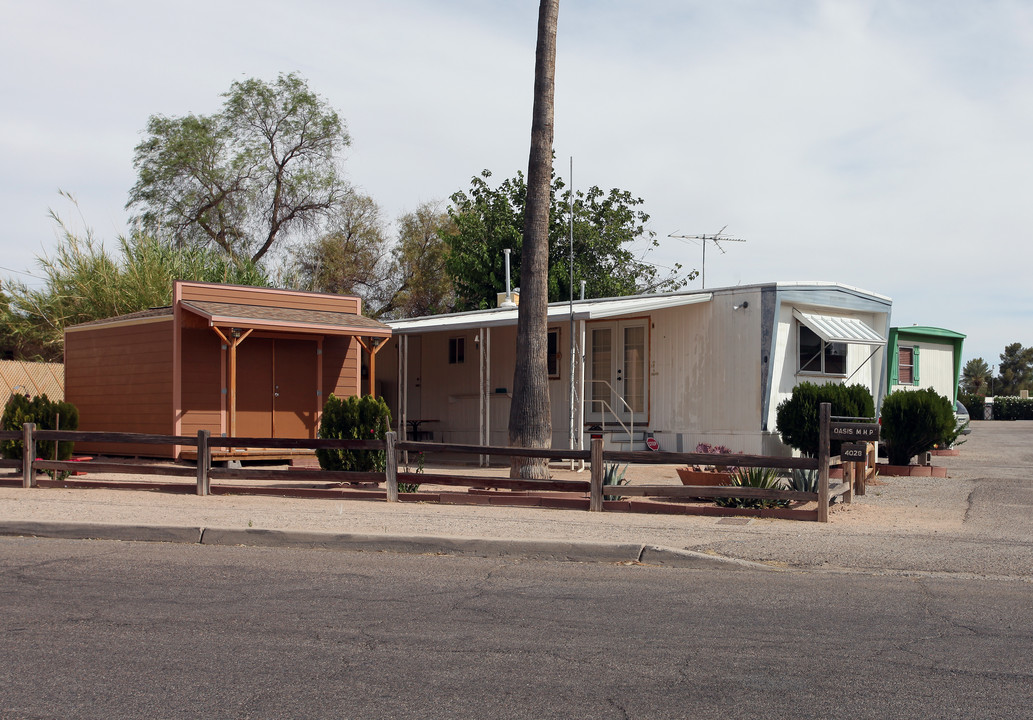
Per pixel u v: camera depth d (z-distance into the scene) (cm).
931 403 1766
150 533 1012
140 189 3894
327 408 1491
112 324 2009
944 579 818
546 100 1421
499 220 3972
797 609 698
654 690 509
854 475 1397
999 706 486
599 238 3844
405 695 499
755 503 1234
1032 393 7662
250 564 870
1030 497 1401
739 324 2005
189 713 472
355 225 4444
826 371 2120
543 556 920
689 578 820
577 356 2123
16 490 1375
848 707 484
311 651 579
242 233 4012
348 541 965
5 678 526
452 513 1134
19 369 2281
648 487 1159
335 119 4059
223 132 3966
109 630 627
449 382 2372
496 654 575
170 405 1864
